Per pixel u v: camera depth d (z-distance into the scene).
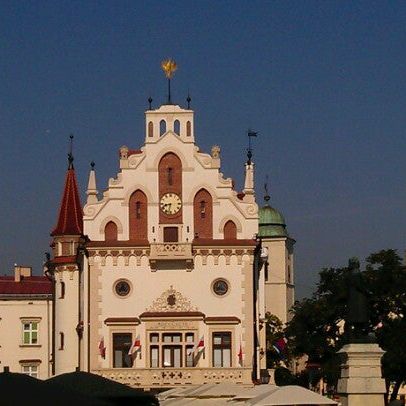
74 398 25.83
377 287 91.50
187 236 100.06
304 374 130.50
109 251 98.75
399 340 89.25
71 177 114.69
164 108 101.81
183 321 98.31
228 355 98.44
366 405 52.19
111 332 98.19
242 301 98.75
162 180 101.00
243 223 100.62
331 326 96.25
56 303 110.25
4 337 121.81
